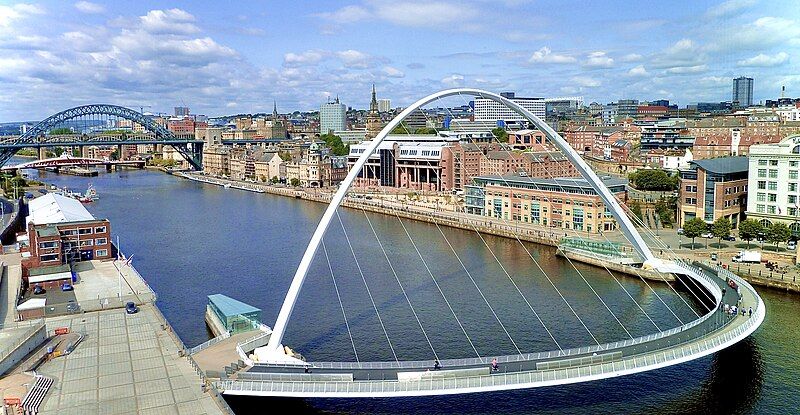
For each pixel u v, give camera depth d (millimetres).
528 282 130750
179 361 82875
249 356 83750
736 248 150500
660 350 77688
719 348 78875
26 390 72875
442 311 111812
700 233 153250
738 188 170500
